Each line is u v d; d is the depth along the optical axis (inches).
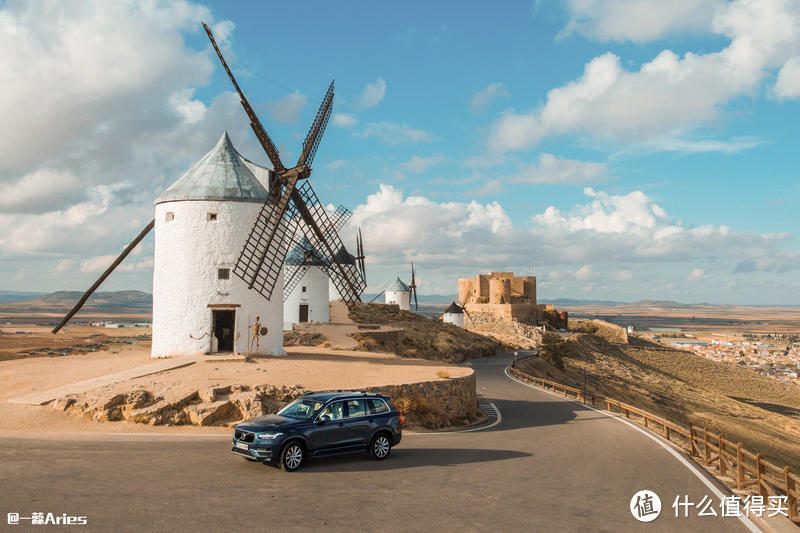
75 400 814.5
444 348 2635.3
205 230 1264.8
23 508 365.4
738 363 7726.4
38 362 1185.4
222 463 527.8
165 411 793.6
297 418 539.8
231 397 839.7
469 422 1051.3
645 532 374.0
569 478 527.2
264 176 1405.0
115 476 460.4
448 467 553.3
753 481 500.7
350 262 2549.2
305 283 2405.3
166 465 510.3
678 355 4830.2
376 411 587.2
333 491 437.1
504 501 430.0
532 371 2396.7
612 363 3659.0
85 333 7490.2
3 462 499.2
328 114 1494.8
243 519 356.8
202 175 1307.8
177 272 1256.8
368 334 2032.5
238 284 1274.6
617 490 487.8
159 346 1261.1
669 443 785.6
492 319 4677.7
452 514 387.9
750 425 2608.3
